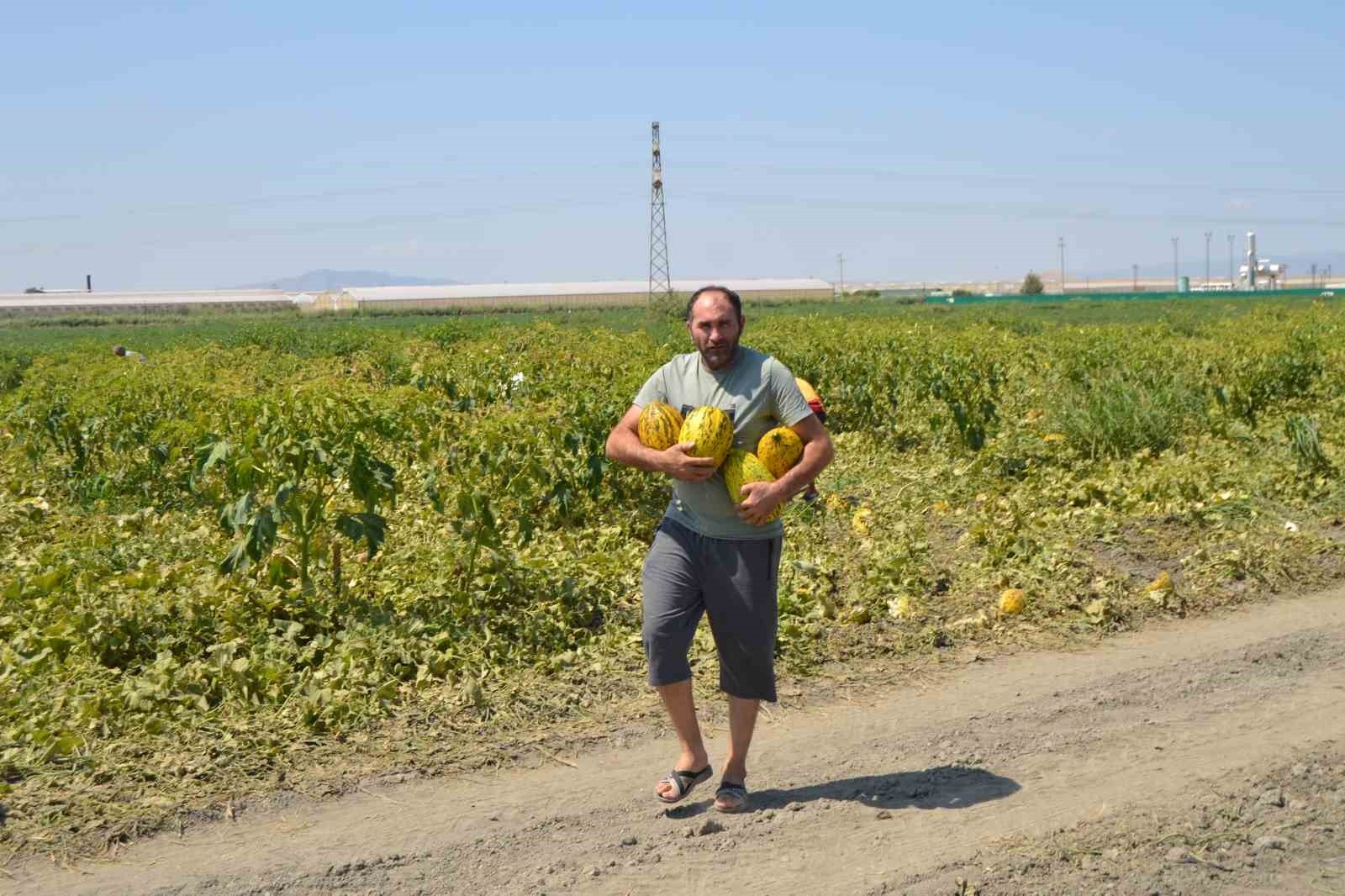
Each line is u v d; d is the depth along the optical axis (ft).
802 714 19.03
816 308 258.16
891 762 16.89
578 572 25.32
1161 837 14.03
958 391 47.11
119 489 35.68
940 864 13.53
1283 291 370.12
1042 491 35.04
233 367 55.01
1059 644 22.58
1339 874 13.12
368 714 18.31
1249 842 13.93
